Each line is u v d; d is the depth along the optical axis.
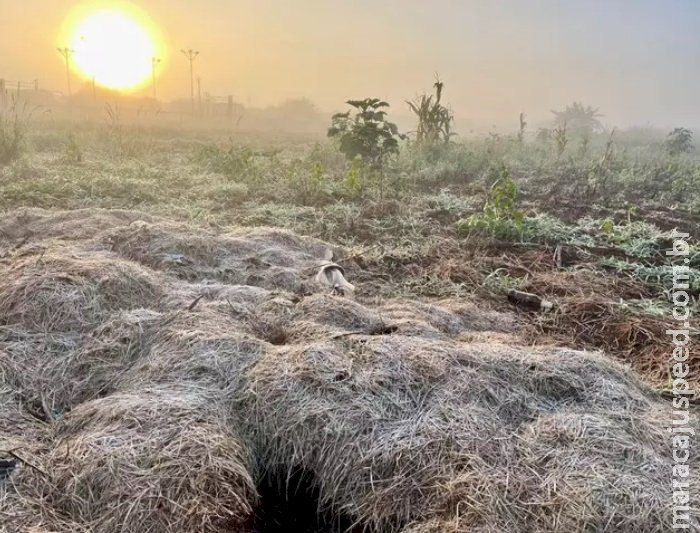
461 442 2.24
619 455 2.20
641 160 12.92
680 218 7.27
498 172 9.59
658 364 3.28
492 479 2.06
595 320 3.86
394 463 2.19
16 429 2.39
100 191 7.16
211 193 7.54
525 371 2.73
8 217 5.45
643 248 5.46
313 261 4.77
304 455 2.32
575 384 2.68
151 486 1.99
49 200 6.63
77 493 2.01
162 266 4.18
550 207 7.63
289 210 6.68
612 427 2.37
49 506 1.97
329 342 2.84
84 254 4.07
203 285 3.79
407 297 4.19
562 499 1.98
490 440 2.28
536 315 3.97
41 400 2.65
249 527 2.04
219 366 2.69
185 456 2.11
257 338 3.02
